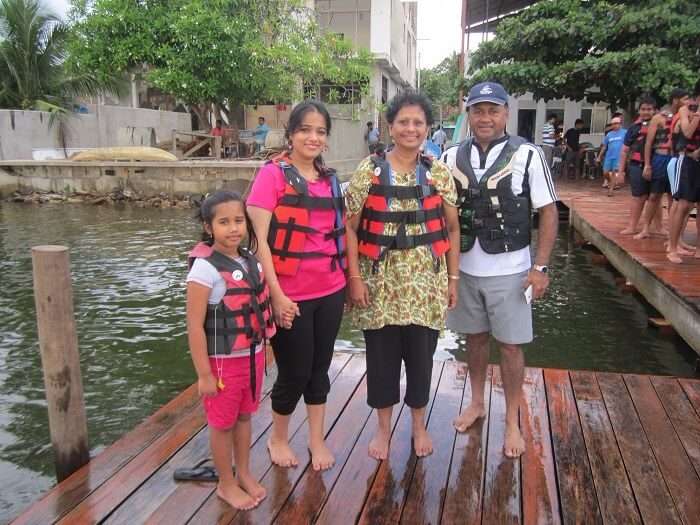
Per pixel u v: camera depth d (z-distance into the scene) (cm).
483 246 301
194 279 245
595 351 562
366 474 292
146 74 1764
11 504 346
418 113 272
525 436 327
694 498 270
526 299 305
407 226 282
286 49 1619
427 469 296
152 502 269
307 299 273
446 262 299
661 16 1227
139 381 498
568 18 1313
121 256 943
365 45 2462
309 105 269
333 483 284
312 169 278
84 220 1331
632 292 720
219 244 253
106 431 422
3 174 1669
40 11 1873
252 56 1605
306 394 295
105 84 1927
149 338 587
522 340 305
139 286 763
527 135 1945
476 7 1864
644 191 749
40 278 290
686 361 535
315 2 2328
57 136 1855
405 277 283
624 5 1321
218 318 249
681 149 593
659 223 780
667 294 553
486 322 318
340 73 1816
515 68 1352
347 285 294
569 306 690
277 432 301
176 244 1042
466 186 302
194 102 1741
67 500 269
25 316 654
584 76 1286
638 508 264
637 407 359
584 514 259
